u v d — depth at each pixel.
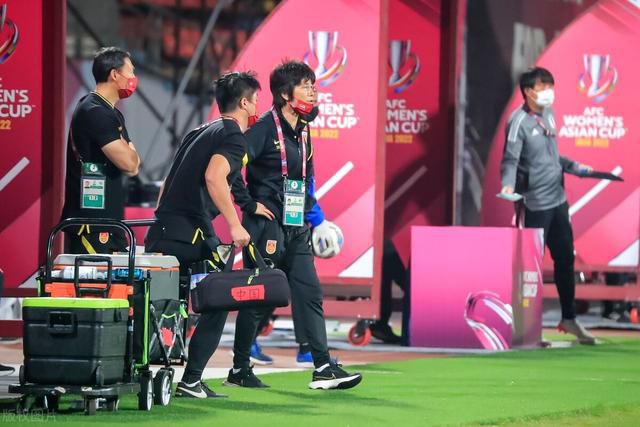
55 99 31.02
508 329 33.09
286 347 33.25
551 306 48.91
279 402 21.28
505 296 33.06
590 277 42.59
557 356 31.12
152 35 42.12
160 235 22.19
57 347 18.64
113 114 23.67
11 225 31.02
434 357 30.66
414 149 39.12
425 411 20.58
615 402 22.27
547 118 36.41
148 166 42.09
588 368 28.27
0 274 24.50
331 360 23.50
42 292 19.61
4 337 31.72
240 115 22.30
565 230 35.78
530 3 45.47
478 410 20.89
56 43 31.00
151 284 19.95
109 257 19.45
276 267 22.89
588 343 34.91
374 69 33.06
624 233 40.66
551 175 35.91
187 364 21.66
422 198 39.09
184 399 21.30
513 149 36.22
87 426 17.78
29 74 31.02
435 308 33.22
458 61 38.94
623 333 39.19
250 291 20.59
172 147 42.31
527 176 35.97
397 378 25.62
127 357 19.33
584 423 19.98
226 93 22.27
